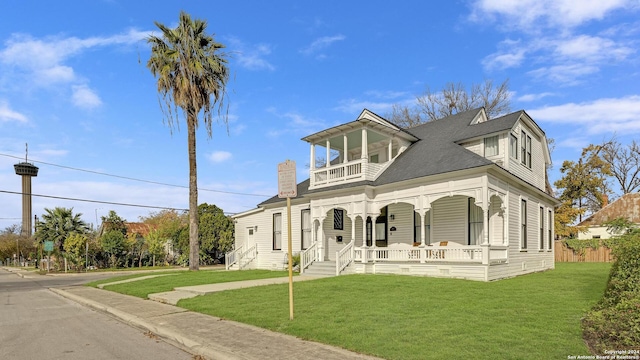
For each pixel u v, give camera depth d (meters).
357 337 7.08
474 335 6.90
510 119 18.75
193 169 25.11
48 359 6.77
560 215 37.97
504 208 16.94
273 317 9.13
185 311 10.85
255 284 15.38
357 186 19.05
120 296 15.02
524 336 6.74
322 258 20.64
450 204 18.64
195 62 24.08
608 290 8.37
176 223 49.16
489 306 9.45
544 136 22.72
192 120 24.89
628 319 6.40
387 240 21.02
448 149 18.62
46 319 10.89
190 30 24.48
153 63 24.14
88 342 8.00
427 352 6.06
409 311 9.09
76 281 26.36
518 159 19.38
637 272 7.82
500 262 16.09
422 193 17.39
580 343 6.28
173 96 24.33
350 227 22.75
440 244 18.45
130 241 43.62
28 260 65.19
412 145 21.95
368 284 13.78
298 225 24.17
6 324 10.16
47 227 42.97
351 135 21.09
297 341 7.20
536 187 20.31
